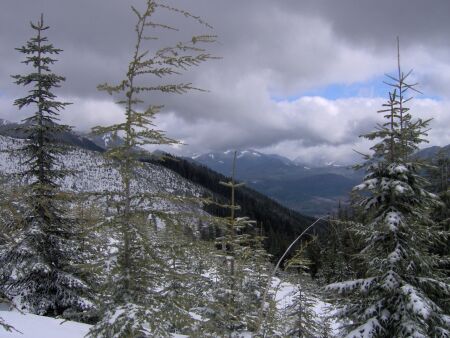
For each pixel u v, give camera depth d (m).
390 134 11.09
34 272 15.23
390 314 10.74
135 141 6.92
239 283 10.16
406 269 10.68
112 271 6.84
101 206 7.05
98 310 6.84
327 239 31.78
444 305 11.73
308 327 13.17
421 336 9.85
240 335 9.12
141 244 6.94
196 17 6.65
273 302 7.49
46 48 16.89
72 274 15.54
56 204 14.48
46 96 16.55
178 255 7.08
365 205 11.64
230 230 10.55
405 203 11.23
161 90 7.03
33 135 16.44
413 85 10.95
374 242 11.66
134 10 6.84
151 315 6.43
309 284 13.92
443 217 15.12
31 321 12.86
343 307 12.06
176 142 7.14
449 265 14.67
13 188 7.11
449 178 20.08
